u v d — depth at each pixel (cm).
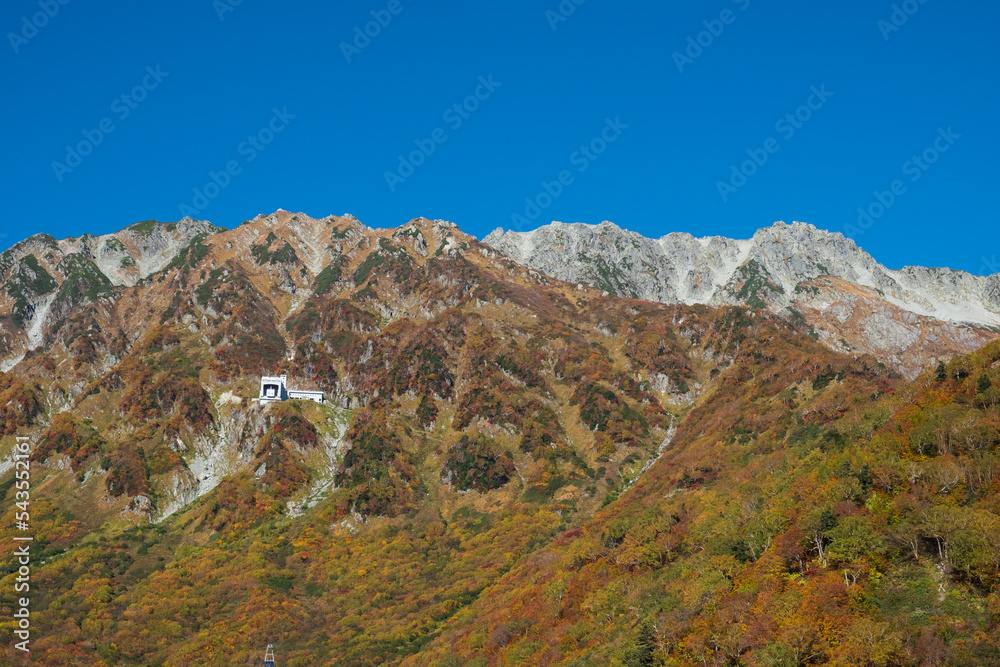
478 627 16812
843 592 11088
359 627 19650
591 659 12681
